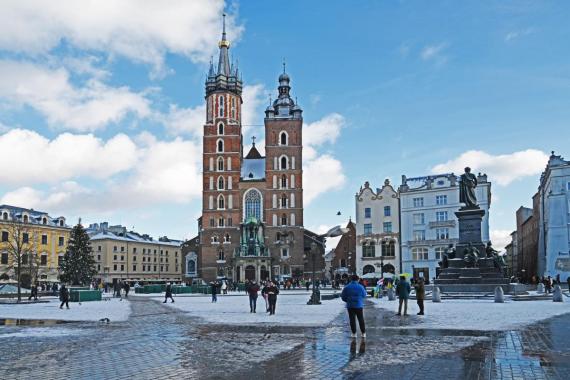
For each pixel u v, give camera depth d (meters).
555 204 89.88
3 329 26.34
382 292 57.25
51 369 15.00
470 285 47.78
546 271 92.69
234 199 138.12
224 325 27.02
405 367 14.68
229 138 140.50
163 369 14.85
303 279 130.50
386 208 113.50
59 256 124.25
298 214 135.50
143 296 73.62
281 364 15.40
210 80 143.88
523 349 17.56
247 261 130.12
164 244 185.75
